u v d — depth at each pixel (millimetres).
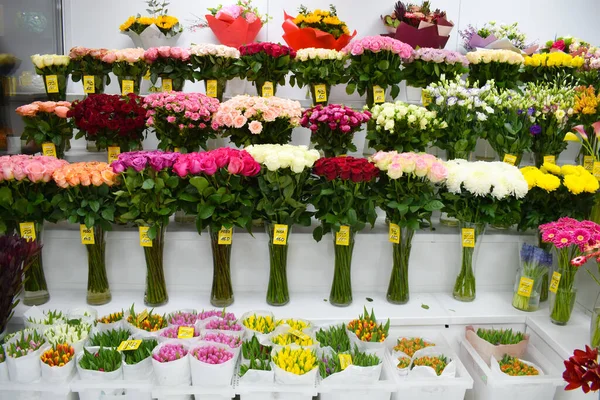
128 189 2018
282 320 2047
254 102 2326
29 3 3297
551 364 1965
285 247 2234
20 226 2113
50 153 2535
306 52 2654
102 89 2938
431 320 2223
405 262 2311
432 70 2727
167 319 2070
